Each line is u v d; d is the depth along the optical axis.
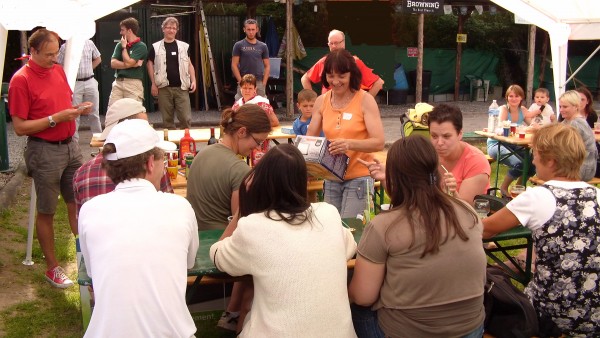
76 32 5.44
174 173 5.33
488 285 3.21
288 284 2.57
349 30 15.21
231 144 3.74
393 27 15.55
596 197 3.11
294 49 14.70
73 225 4.99
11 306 4.48
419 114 6.48
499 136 7.37
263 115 3.68
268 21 14.42
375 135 4.16
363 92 4.26
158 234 2.57
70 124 4.79
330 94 4.43
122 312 2.44
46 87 4.65
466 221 2.71
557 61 8.23
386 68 15.46
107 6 5.59
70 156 4.80
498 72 17.02
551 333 3.21
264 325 2.58
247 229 2.65
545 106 8.30
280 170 2.70
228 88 14.25
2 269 5.10
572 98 6.71
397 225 2.67
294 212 2.70
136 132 2.70
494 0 8.16
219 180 3.63
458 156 3.92
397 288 2.68
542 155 3.20
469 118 13.65
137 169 2.69
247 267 2.66
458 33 15.81
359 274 2.77
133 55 9.04
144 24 13.40
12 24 4.93
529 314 3.12
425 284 2.63
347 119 4.24
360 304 2.82
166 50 9.13
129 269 2.48
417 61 14.59
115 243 2.51
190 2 14.02
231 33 14.53
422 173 2.70
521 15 8.19
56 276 4.85
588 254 3.07
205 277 3.16
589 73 17.14
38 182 4.71
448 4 15.01
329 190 4.45
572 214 3.07
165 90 9.25
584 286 3.10
